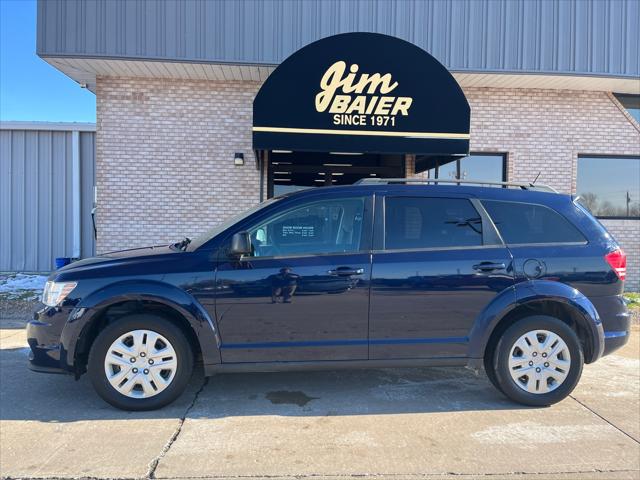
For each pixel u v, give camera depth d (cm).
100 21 882
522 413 430
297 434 384
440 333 433
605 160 1086
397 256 434
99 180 977
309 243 439
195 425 397
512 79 988
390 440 376
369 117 766
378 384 500
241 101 996
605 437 385
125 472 326
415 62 769
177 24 898
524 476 327
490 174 1066
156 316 419
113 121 977
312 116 761
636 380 523
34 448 357
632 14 973
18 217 1318
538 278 439
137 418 409
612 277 447
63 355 414
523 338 438
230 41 908
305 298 422
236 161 988
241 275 420
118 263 427
